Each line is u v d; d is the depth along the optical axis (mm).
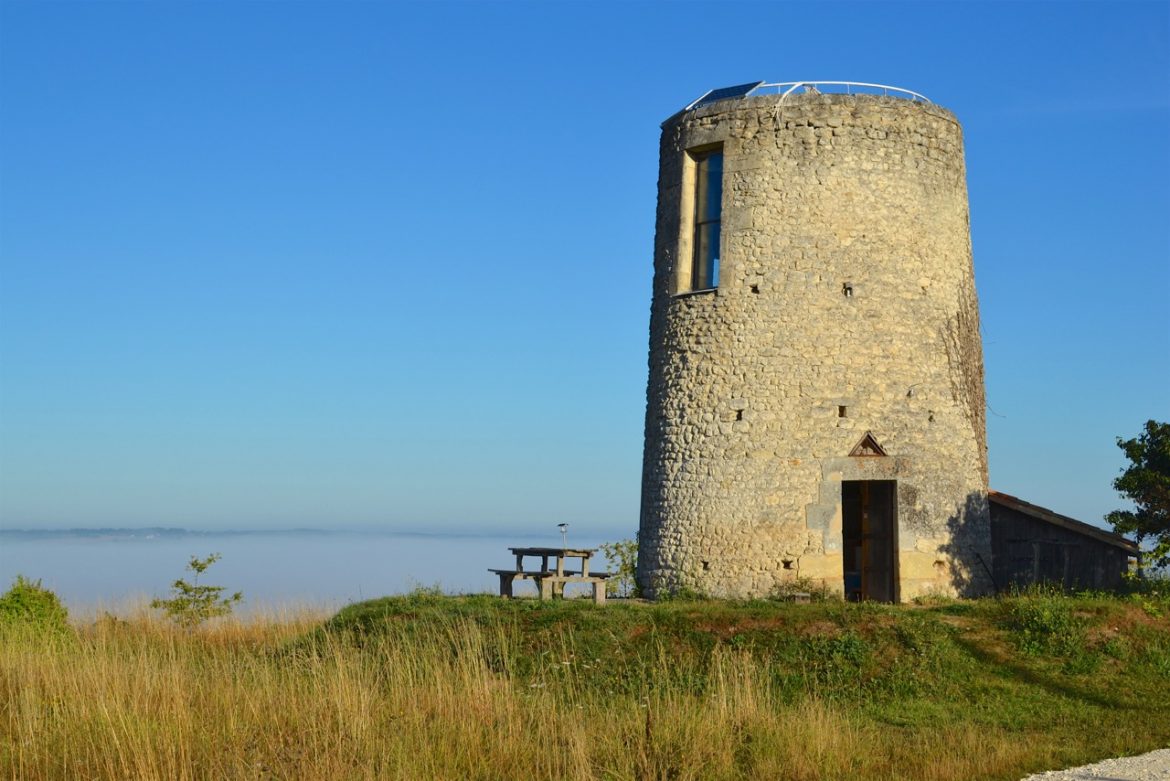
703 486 21672
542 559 22016
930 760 12656
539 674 17062
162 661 16219
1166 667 17594
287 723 13156
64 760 11992
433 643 17016
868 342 21516
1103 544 22672
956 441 22109
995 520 23125
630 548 29875
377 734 12719
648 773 11898
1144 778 11953
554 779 11883
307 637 19656
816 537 20984
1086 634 18344
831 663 17172
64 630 21016
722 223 22188
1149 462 22828
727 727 13141
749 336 21625
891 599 21500
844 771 12273
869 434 21297
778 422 21312
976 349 23141
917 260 22094
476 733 12906
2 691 14812
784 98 22062
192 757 12148
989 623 18734
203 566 30875
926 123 22516
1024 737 14094
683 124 23078
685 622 18344
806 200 21750
